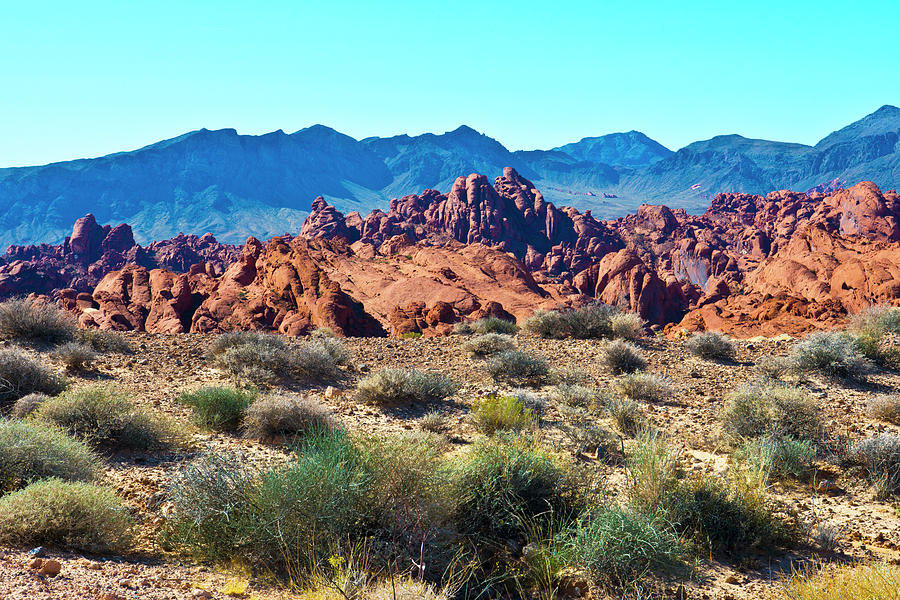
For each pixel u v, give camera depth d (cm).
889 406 1176
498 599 543
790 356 1603
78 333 1664
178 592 502
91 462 772
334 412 1177
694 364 1698
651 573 598
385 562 559
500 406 1082
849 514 777
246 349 1449
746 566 639
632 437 1067
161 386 1296
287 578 556
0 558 511
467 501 665
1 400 1070
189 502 615
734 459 930
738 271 17800
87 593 466
